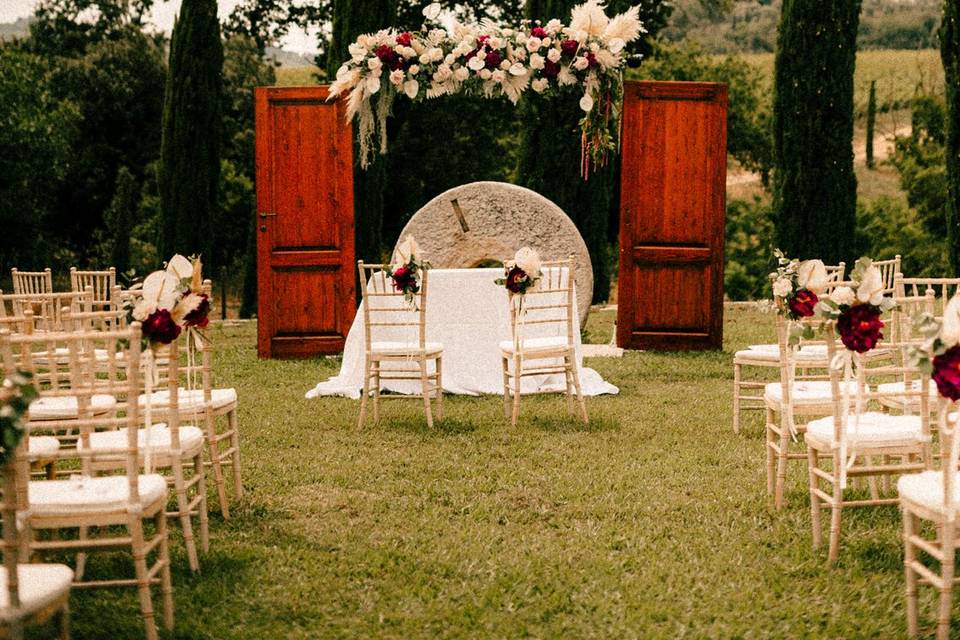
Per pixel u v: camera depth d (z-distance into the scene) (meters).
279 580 4.07
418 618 3.67
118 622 3.64
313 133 10.81
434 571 4.16
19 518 3.19
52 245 28.47
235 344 12.47
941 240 22.84
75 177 29.53
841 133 12.06
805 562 4.20
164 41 32.62
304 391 8.73
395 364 8.35
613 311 15.61
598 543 4.48
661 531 4.64
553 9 12.39
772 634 3.51
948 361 3.14
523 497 5.26
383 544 4.49
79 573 3.96
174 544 4.56
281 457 6.20
